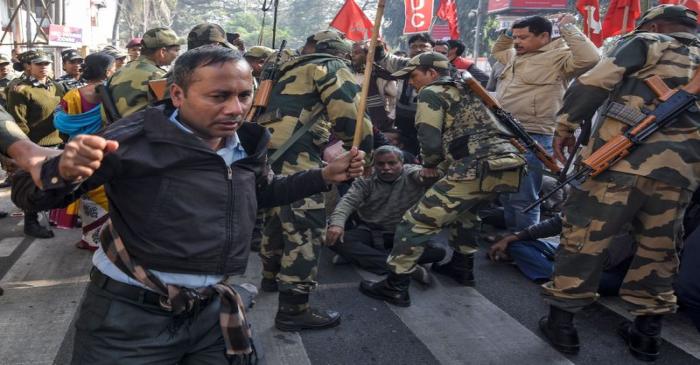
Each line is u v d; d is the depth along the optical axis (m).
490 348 2.89
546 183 5.15
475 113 3.20
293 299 2.94
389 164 3.93
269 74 2.98
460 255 3.74
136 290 1.45
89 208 4.09
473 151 3.13
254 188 1.59
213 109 1.37
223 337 1.57
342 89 2.77
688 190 2.64
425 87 3.33
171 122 1.39
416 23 7.55
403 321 3.17
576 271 2.75
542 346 2.92
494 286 3.75
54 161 1.16
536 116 4.40
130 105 2.96
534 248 3.91
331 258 4.24
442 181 3.22
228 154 1.56
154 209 1.40
